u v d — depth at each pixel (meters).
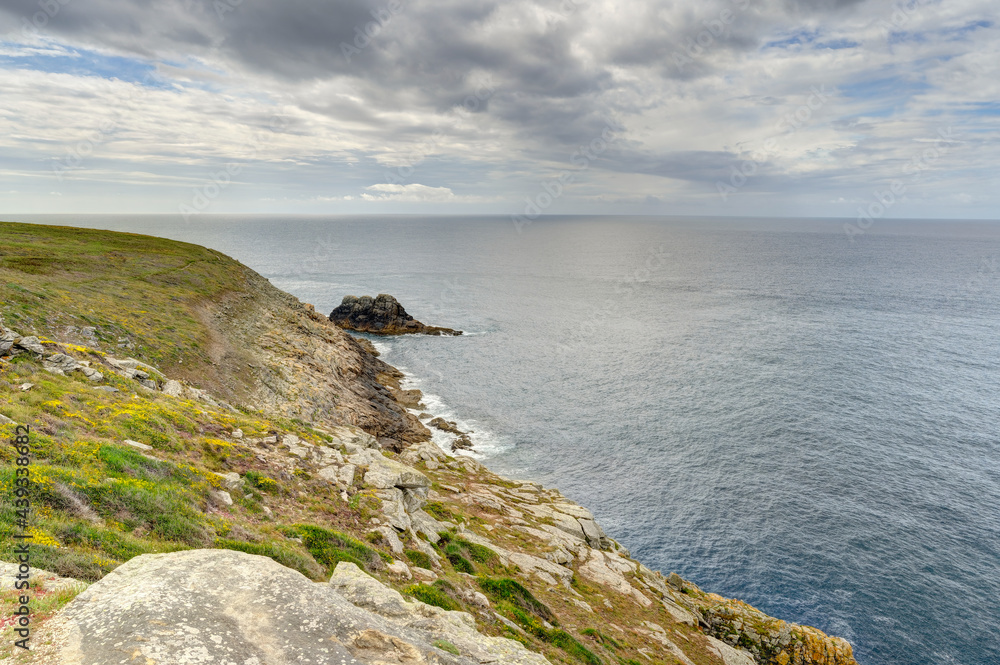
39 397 20.62
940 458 65.81
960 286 190.88
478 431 72.31
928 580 46.44
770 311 148.88
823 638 33.03
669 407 80.69
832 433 72.06
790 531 52.62
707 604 35.59
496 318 139.75
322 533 18.97
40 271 54.81
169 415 24.84
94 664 6.21
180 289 68.06
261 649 7.00
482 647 11.37
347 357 81.19
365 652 7.66
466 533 30.53
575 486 60.09
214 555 8.88
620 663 21.88
